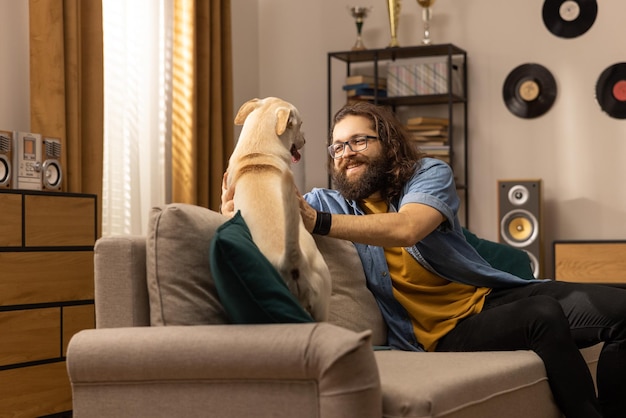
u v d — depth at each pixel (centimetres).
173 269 198
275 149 223
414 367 207
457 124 589
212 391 181
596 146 557
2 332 345
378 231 237
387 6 577
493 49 578
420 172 265
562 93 563
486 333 242
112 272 204
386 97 573
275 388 175
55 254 371
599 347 285
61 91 411
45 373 364
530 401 217
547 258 566
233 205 222
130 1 486
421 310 257
